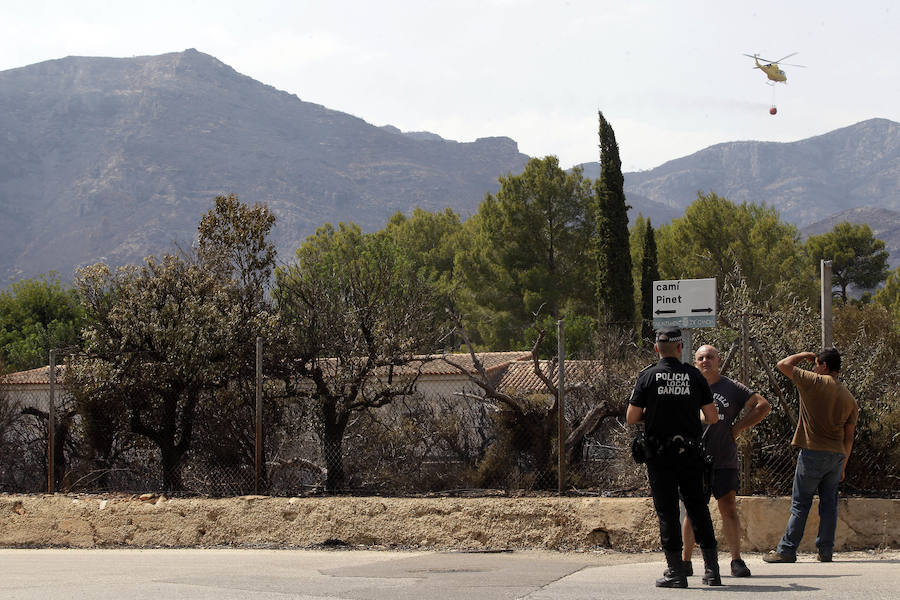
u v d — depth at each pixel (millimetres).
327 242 54094
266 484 13391
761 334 12375
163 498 12117
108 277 16094
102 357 15039
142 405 14914
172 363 14438
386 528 11109
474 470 13500
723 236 40969
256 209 20234
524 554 10297
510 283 43594
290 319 15531
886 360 13844
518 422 13578
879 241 67125
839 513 10219
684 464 6660
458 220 68250
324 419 14555
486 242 45125
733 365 12133
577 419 13883
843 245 66688
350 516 11258
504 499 11070
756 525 10227
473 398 14516
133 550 11250
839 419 8617
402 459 13961
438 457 14102
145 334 15055
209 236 19734
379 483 13406
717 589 6609
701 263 40375
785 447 11305
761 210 44875
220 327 14805
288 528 11383
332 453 13938
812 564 8602
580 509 10656
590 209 44062
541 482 13016
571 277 43844
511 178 44500
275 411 14484
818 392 8625
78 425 14945
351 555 10195
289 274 16469
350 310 15266
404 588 6969
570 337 33531
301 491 13531
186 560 9812
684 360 9961
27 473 14391
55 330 43812
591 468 13148
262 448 13219
